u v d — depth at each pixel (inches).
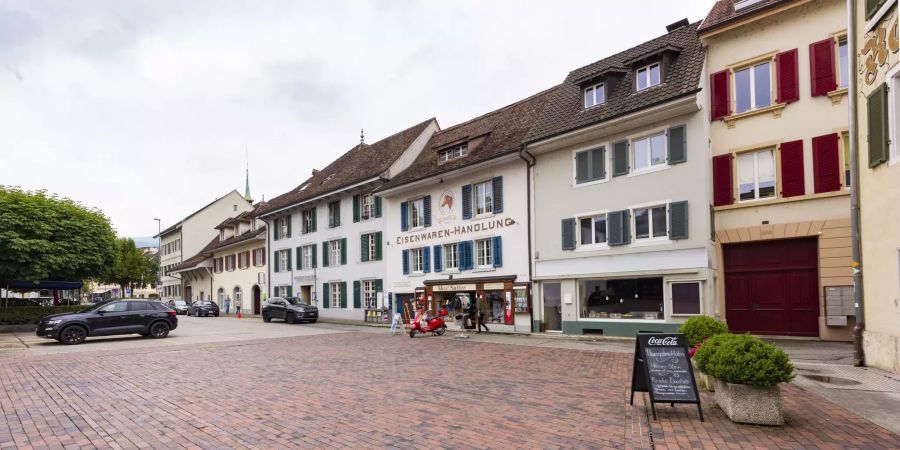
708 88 674.2
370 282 1213.1
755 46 640.4
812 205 594.2
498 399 337.7
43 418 302.8
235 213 2444.6
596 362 493.4
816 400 312.0
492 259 895.1
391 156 1217.4
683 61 694.5
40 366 514.3
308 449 241.8
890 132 392.5
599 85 780.6
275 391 373.7
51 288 1192.2
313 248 1408.7
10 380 433.1
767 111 625.3
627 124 701.3
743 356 269.3
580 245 773.3
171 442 254.8
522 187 855.7
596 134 739.4
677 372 283.9
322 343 714.2
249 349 647.1
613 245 721.0
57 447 249.0
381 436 259.8
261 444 250.2
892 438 239.3
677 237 653.3
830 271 581.0
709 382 347.9
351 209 1273.4
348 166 1423.5
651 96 687.7
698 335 387.5
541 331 810.2
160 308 836.0
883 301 407.5
